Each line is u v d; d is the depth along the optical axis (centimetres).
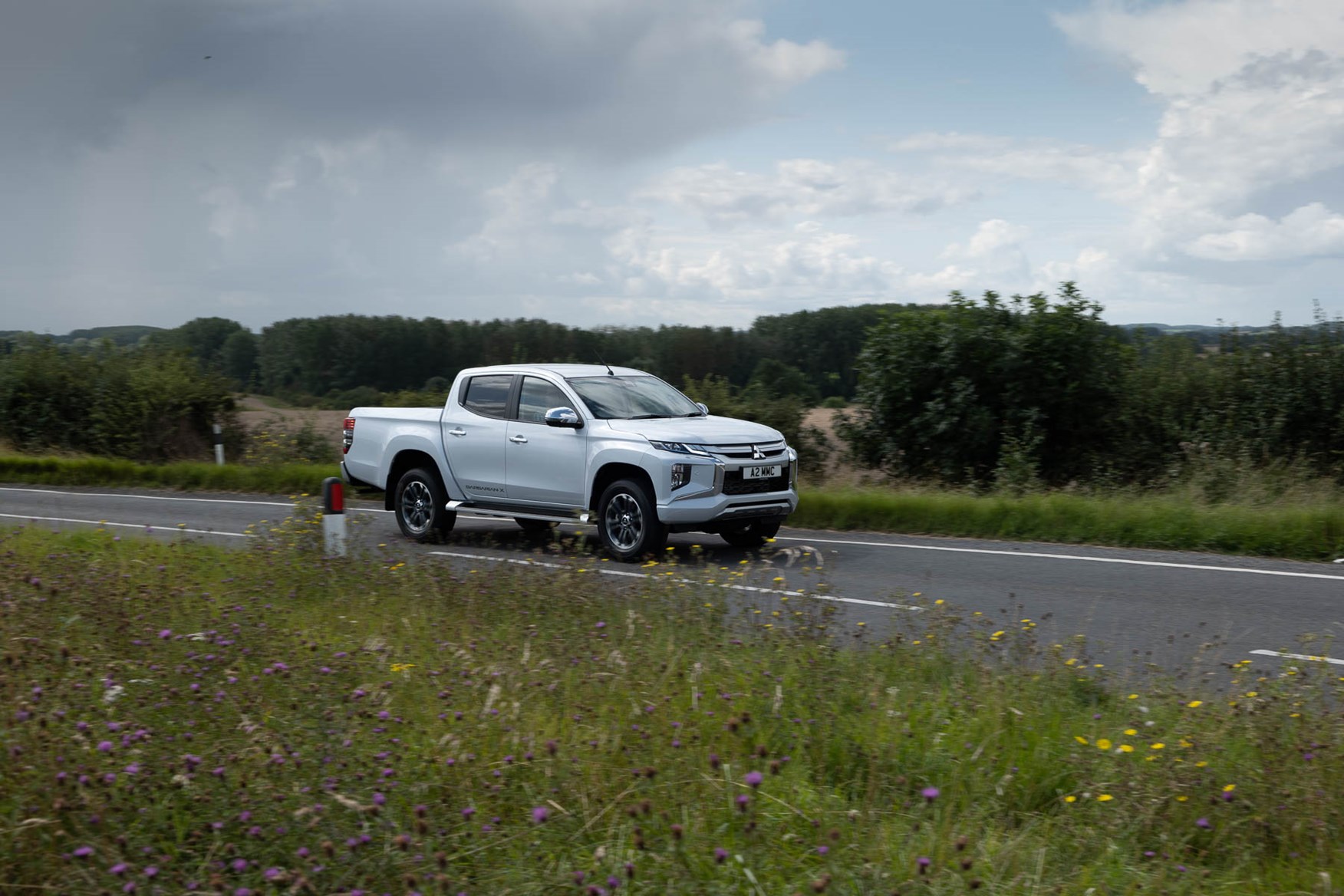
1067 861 364
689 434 1072
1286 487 1406
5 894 307
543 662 539
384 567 875
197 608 707
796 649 574
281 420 2544
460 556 1136
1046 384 1750
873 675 548
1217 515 1141
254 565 909
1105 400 1778
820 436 1973
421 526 1276
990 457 1786
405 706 496
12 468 2383
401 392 2155
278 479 1984
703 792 390
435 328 4441
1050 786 430
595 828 369
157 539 1165
